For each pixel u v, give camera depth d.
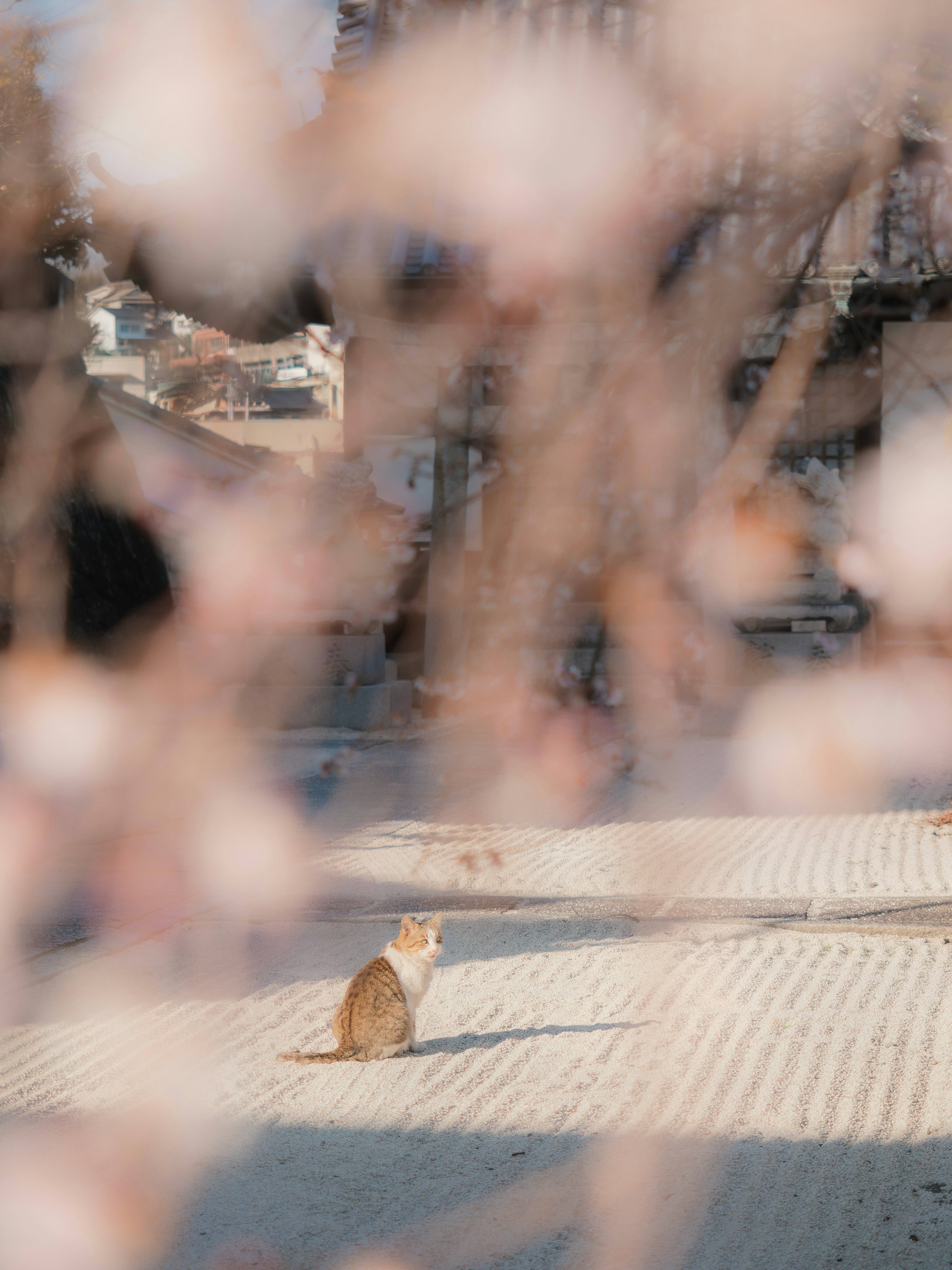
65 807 13.17
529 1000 6.76
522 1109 5.24
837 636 17.73
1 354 12.31
